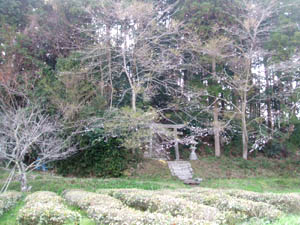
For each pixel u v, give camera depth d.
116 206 6.23
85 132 13.27
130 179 13.41
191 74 17.64
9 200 7.91
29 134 9.88
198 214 5.38
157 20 16.69
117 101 15.88
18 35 16.02
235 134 18.12
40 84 14.34
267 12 16.17
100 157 13.96
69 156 12.88
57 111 13.25
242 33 16.16
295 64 13.74
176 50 14.66
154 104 18.61
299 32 15.26
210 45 14.64
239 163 15.85
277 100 17.88
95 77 15.17
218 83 16.64
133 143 12.53
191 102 15.81
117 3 14.58
